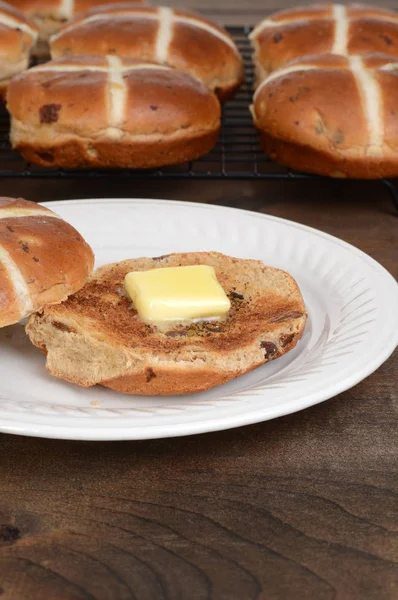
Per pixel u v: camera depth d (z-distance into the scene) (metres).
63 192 0.52
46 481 0.35
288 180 0.53
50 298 0.37
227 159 0.53
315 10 0.59
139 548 0.33
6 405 0.35
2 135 0.58
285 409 0.35
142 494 0.34
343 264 0.43
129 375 0.36
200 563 0.32
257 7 0.89
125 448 0.36
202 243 0.45
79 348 0.37
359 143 0.48
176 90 0.49
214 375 0.36
